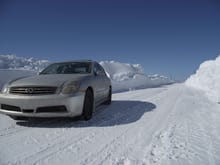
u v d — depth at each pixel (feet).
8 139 11.12
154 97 31.24
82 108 13.92
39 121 14.96
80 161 8.41
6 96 13.26
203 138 10.98
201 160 8.29
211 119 15.14
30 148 9.85
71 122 14.74
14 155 9.04
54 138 11.30
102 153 9.21
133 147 9.90
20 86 13.24
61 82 13.42
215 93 30.58
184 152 9.14
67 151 9.48
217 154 8.87
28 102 12.78
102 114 17.74
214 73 47.85
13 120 15.23
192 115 16.80
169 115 17.22
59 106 12.92
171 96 32.37
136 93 39.22
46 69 18.92
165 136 11.49
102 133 12.21
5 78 33.30
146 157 8.70
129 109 20.27
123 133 12.19
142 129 13.03
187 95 33.42
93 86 16.15
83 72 17.72
